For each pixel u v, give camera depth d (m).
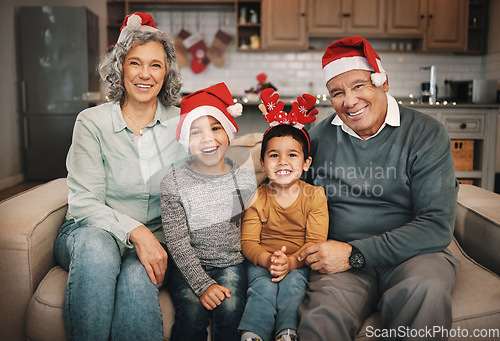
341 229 1.26
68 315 1.01
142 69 1.26
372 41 5.41
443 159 1.17
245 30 5.39
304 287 1.12
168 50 1.35
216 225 1.17
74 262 1.05
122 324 1.00
